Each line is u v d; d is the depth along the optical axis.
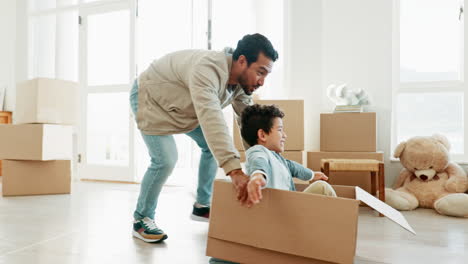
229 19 3.58
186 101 1.50
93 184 3.71
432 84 3.07
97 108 4.05
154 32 3.85
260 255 1.12
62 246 1.56
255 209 1.12
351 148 2.78
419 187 2.61
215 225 1.19
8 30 4.44
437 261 1.40
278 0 3.45
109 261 1.37
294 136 2.89
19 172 2.91
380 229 1.90
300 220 1.05
